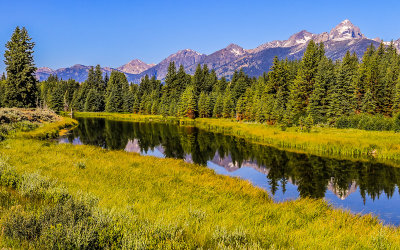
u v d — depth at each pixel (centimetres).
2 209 550
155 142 3678
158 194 988
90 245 428
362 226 808
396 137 3300
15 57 5309
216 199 1012
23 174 924
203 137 4250
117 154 2106
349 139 3188
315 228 714
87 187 962
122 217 583
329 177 1942
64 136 3616
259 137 4006
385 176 1967
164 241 471
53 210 526
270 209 917
